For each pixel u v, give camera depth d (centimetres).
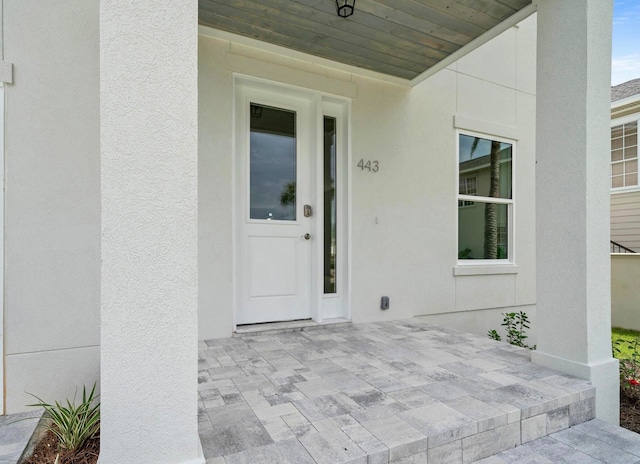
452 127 467
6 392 209
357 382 227
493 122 501
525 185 533
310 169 390
